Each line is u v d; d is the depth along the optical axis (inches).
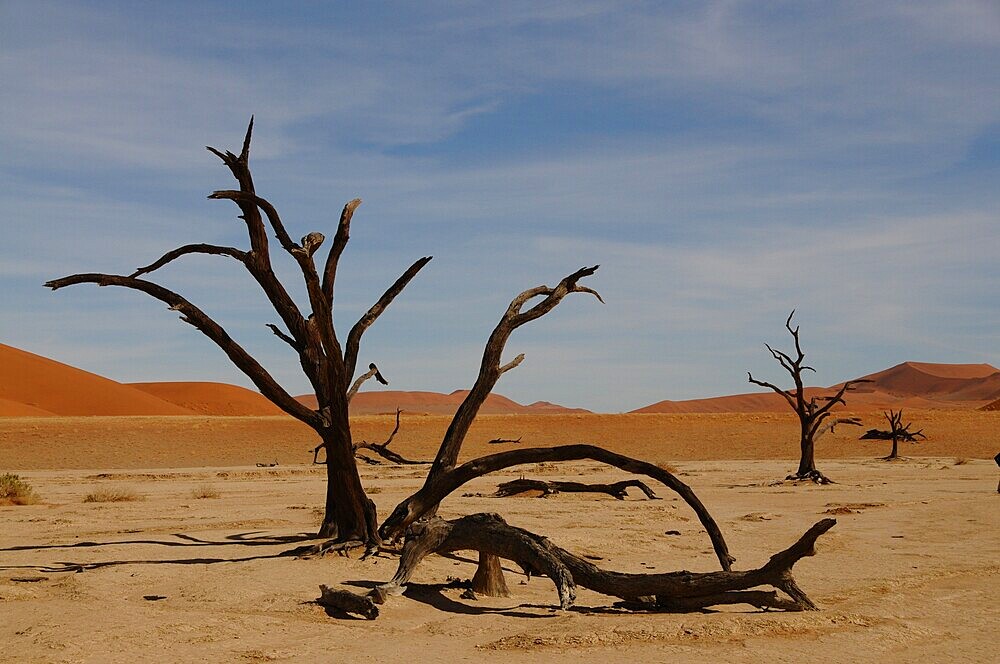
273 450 2440.9
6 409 4345.5
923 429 3073.3
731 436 2869.1
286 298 604.4
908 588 471.5
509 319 531.8
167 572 502.3
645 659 322.0
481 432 2871.6
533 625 381.4
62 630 362.9
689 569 548.4
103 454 2287.2
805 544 392.2
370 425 2960.1
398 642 354.6
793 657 324.8
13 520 828.0
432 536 447.2
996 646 343.0
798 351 1485.0
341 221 582.6
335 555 553.3
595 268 541.3
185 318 550.6
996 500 1047.6
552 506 959.0
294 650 340.5
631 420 3201.3
